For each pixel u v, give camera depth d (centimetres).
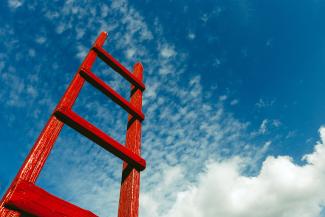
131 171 181
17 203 107
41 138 143
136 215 157
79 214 126
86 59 232
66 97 174
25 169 125
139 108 248
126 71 272
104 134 172
